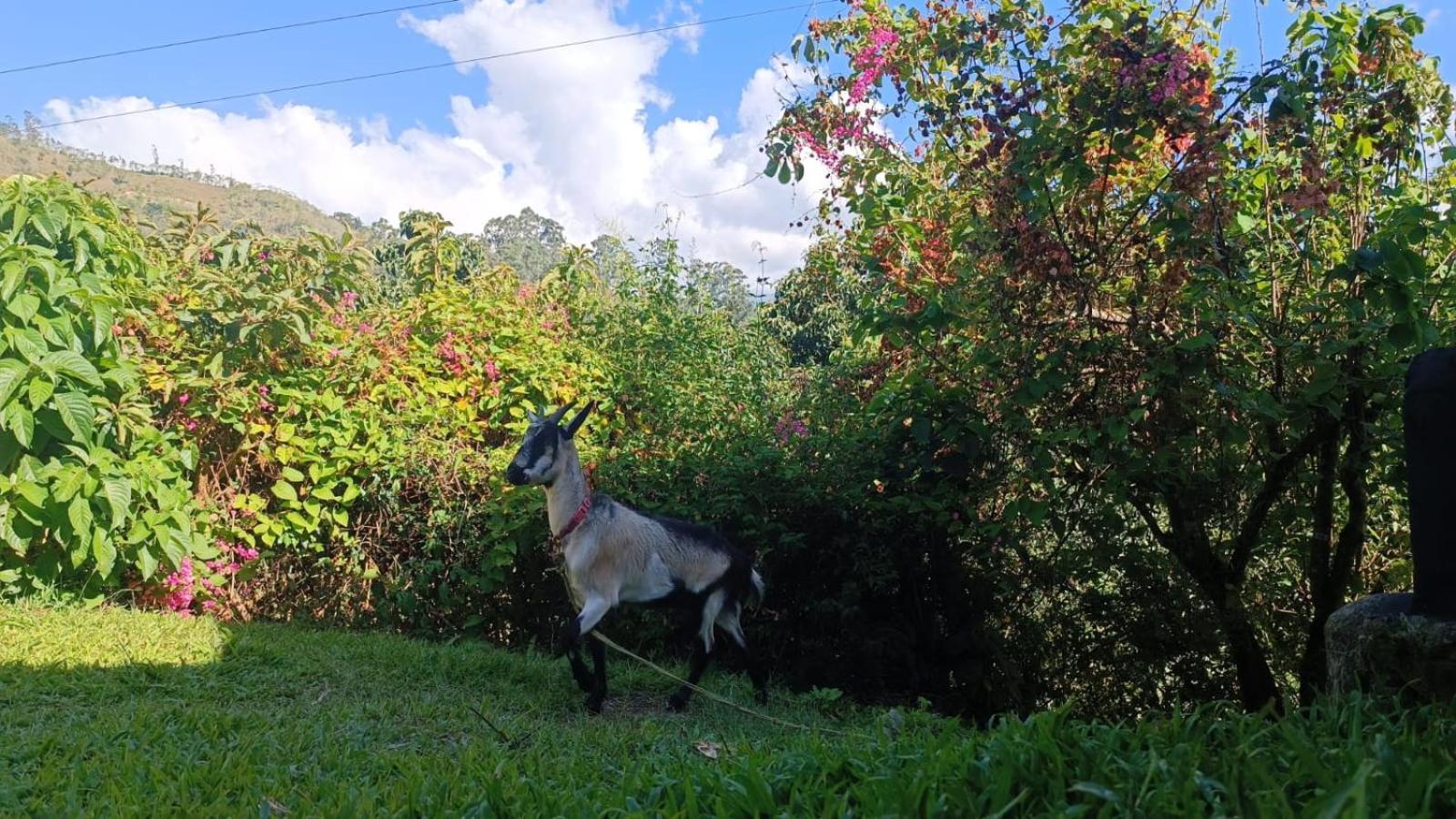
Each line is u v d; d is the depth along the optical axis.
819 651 7.05
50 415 6.47
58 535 6.56
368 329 8.37
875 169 6.75
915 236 6.46
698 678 6.05
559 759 4.20
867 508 6.96
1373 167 6.18
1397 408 5.91
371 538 7.66
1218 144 5.53
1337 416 5.54
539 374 8.33
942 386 6.43
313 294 8.16
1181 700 7.42
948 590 7.16
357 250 8.60
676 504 7.21
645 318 9.72
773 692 6.64
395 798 3.37
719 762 3.46
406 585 7.46
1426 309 5.65
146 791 3.68
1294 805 2.48
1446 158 5.89
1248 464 6.59
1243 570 6.66
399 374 8.04
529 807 3.16
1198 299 5.63
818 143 6.78
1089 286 5.83
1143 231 5.92
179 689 5.30
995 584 7.25
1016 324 5.94
